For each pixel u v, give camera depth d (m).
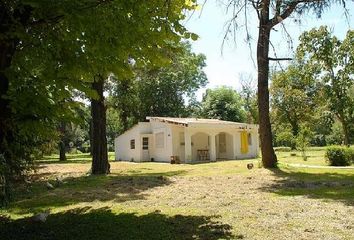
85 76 7.93
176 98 55.62
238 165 23.03
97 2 6.43
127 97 46.88
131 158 35.81
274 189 12.46
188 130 30.11
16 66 7.31
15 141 7.07
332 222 7.43
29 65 7.41
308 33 38.19
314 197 10.52
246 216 8.23
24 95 6.97
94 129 19.67
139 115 53.69
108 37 7.19
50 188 13.98
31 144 7.56
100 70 7.89
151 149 34.66
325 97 40.47
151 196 11.71
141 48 7.78
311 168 19.16
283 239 6.30
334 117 43.97
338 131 56.19
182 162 30.19
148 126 34.78
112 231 7.29
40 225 8.07
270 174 16.72
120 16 6.94
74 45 7.29
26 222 8.42
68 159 43.59
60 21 6.76
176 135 31.73
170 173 19.39
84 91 7.83
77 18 6.58
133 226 7.60
